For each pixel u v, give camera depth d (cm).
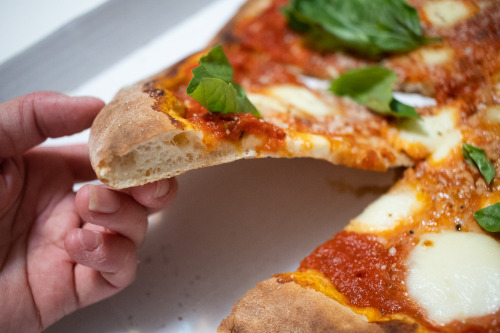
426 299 19
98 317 22
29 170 23
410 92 25
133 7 31
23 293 21
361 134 23
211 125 20
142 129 18
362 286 20
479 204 21
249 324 19
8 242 22
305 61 27
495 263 19
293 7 27
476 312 18
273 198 25
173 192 21
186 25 31
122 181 19
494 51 24
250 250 23
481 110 23
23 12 32
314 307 18
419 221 21
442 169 22
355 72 24
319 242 23
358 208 24
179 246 24
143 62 30
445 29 26
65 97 22
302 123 23
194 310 22
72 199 23
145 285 23
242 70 27
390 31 25
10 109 22
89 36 30
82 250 20
